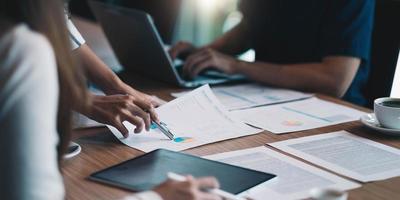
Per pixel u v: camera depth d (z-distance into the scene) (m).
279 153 1.13
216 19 3.60
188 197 0.76
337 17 1.79
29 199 0.67
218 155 1.11
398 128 1.26
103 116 1.21
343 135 1.25
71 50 0.80
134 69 1.92
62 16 0.76
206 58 1.77
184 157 1.07
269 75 1.73
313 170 1.04
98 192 0.93
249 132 1.25
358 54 1.75
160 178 0.97
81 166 1.05
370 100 1.86
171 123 1.28
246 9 2.15
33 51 0.66
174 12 2.53
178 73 1.82
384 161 1.10
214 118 1.33
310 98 1.59
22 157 0.66
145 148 1.14
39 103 0.66
